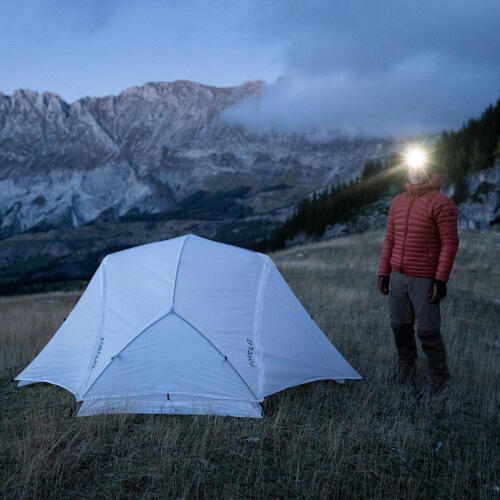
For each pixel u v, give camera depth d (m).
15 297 19.97
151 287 4.41
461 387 4.26
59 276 161.75
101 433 3.17
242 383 3.77
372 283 11.48
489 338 6.76
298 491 2.50
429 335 3.91
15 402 3.90
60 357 4.41
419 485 2.63
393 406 3.76
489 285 11.77
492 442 3.24
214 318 4.19
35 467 2.62
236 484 2.54
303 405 3.79
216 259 4.83
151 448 2.93
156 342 3.96
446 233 3.68
